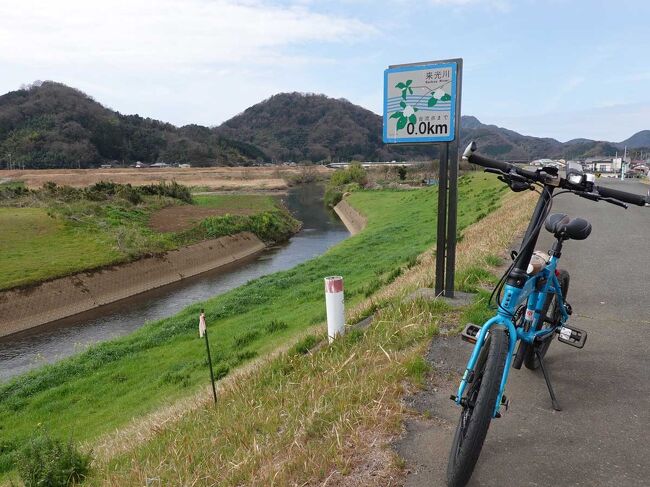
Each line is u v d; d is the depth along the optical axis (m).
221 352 13.74
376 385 4.11
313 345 6.50
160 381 12.84
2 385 15.14
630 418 3.47
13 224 37.25
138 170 150.62
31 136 169.00
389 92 6.38
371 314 6.84
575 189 2.86
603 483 2.79
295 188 119.44
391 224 39.78
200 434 4.42
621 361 4.44
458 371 4.39
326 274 24.11
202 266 36.97
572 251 9.41
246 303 20.64
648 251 9.28
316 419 3.75
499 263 8.24
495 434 3.35
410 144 6.38
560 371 4.26
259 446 3.61
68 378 14.77
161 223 45.62
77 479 4.82
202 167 179.50
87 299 27.61
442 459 3.08
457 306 6.02
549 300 3.55
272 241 48.22
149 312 26.39
